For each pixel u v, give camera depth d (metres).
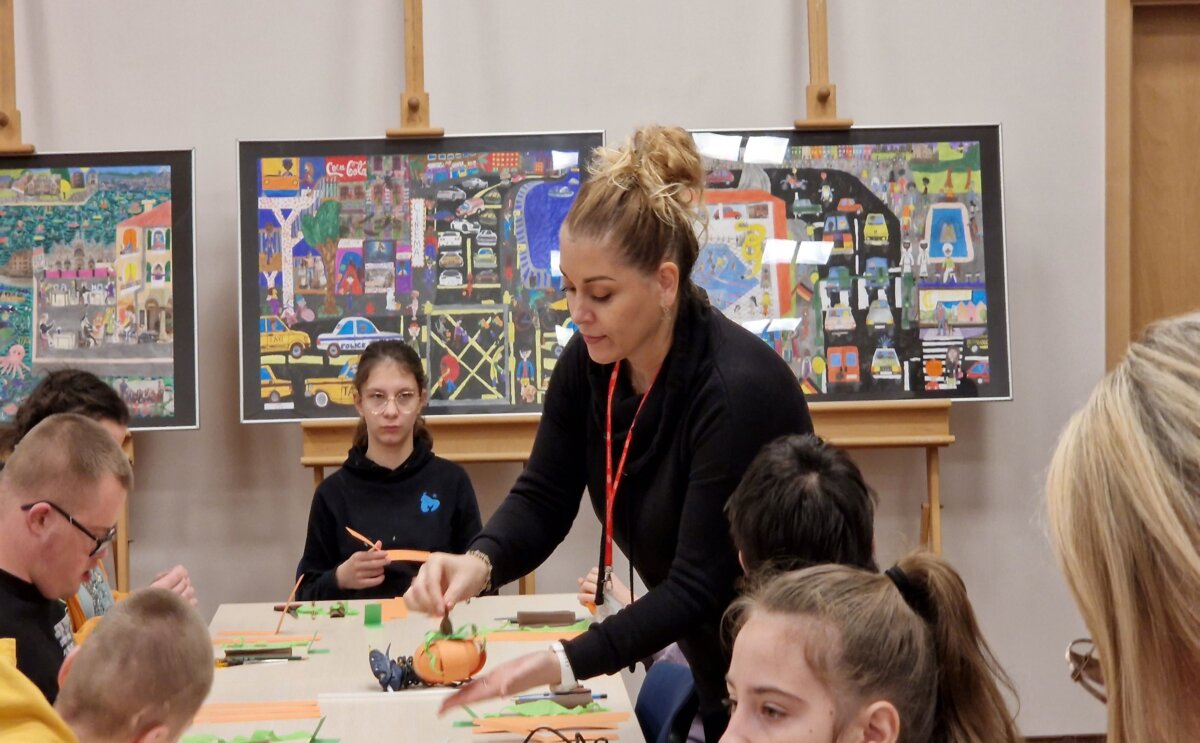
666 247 1.56
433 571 1.72
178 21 3.66
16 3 3.61
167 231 3.50
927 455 3.61
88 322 3.48
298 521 3.68
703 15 3.72
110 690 1.31
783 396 1.64
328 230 3.51
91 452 1.67
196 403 3.48
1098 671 0.80
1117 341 3.74
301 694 1.85
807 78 3.73
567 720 1.67
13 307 3.47
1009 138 3.76
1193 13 3.81
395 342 3.19
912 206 3.59
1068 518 0.57
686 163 1.59
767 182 3.58
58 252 3.48
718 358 1.63
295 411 3.49
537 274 3.55
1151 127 3.84
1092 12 3.76
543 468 1.93
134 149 3.64
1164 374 0.56
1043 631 3.75
